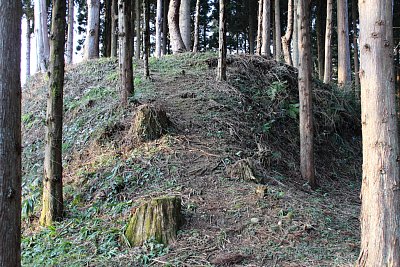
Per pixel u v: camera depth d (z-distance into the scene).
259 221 5.66
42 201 6.63
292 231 5.47
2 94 2.86
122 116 8.88
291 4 14.68
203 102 9.63
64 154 8.61
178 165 7.20
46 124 6.23
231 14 29.50
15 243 2.84
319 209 6.46
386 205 3.86
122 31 9.23
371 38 4.01
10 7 2.93
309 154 8.26
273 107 10.55
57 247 5.39
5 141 2.84
